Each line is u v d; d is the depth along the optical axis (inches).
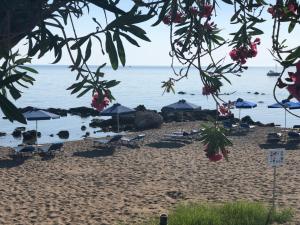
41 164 850.1
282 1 108.2
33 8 83.7
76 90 113.4
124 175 755.4
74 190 653.3
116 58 91.1
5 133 1614.2
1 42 82.2
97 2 86.1
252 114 2342.5
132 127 1632.6
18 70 115.2
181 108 1246.3
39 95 3855.8
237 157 906.1
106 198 606.9
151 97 3654.0
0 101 75.8
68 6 102.6
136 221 499.2
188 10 118.6
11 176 748.6
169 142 1106.7
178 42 132.6
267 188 647.8
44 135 1599.4
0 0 80.1
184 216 464.1
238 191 634.2
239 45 130.4
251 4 119.7
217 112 148.6
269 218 473.4
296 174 743.1
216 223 450.6
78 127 1812.3
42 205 574.9
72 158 910.4
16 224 500.1
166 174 760.3
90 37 91.8
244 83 6501.0
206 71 132.3
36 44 94.5
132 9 90.3
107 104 120.6
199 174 757.3
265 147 1024.2
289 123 1948.8
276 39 105.6
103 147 1031.0
